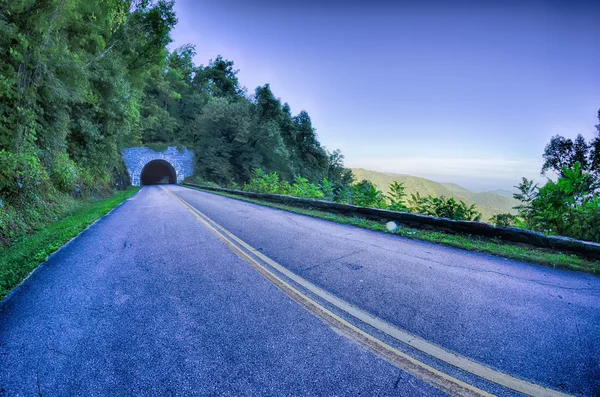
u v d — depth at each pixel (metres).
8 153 7.10
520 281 3.20
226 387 1.68
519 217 5.65
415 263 3.87
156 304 2.82
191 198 14.99
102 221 8.03
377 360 1.90
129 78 19.66
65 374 1.85
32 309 2.79
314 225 6.80
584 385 1.63
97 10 10.75
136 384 1.74
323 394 1.61
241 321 2.44
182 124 47.41
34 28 7.80
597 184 4.99
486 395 1.60
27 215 7.13
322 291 3.01
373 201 8.79
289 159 44.62
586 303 2.66
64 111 11.06
